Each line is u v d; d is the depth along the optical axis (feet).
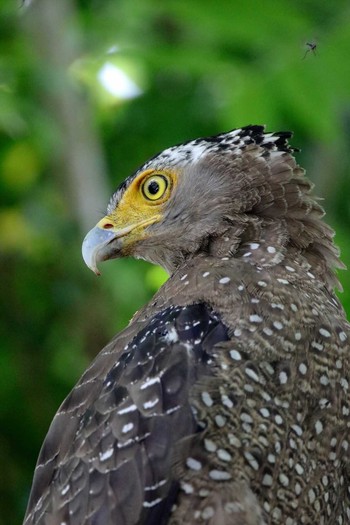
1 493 50.75
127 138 57.72
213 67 48.08
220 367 31.04
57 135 52.70
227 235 35.42
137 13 52.08
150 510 30.30
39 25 53.11
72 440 31.96
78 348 52.31
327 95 46.75
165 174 37.14
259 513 30.17
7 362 52.49
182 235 36.45
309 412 31.68
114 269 50.29
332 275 35.42
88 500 30.83
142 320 33.63
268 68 47.14
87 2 54.85
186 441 30.35
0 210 54.54
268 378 31.27
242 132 36.78
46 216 53.83
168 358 31.40
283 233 35.12
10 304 53.31
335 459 31.99
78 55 53.16
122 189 38.09
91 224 52.85
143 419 30.78
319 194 55.01
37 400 52.19
